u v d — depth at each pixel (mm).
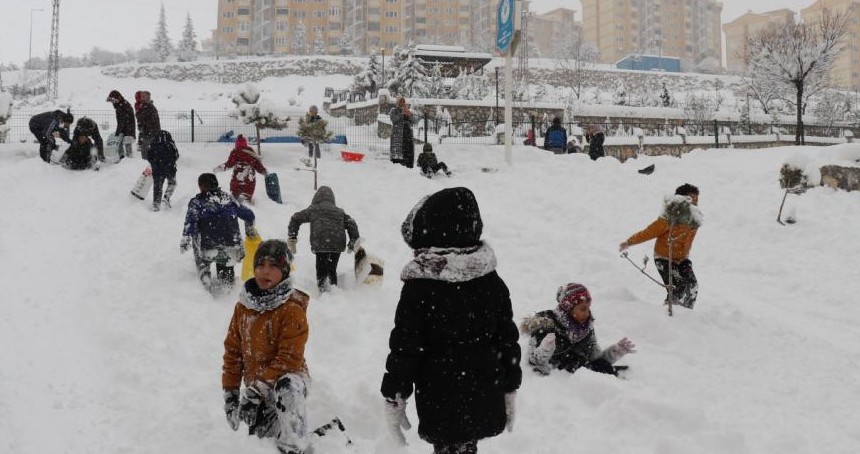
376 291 7527
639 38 150625
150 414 4371
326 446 4004
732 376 5629
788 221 11617
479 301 2920
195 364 5312
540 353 5336
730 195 13703
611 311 7008
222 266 6930
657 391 5199
